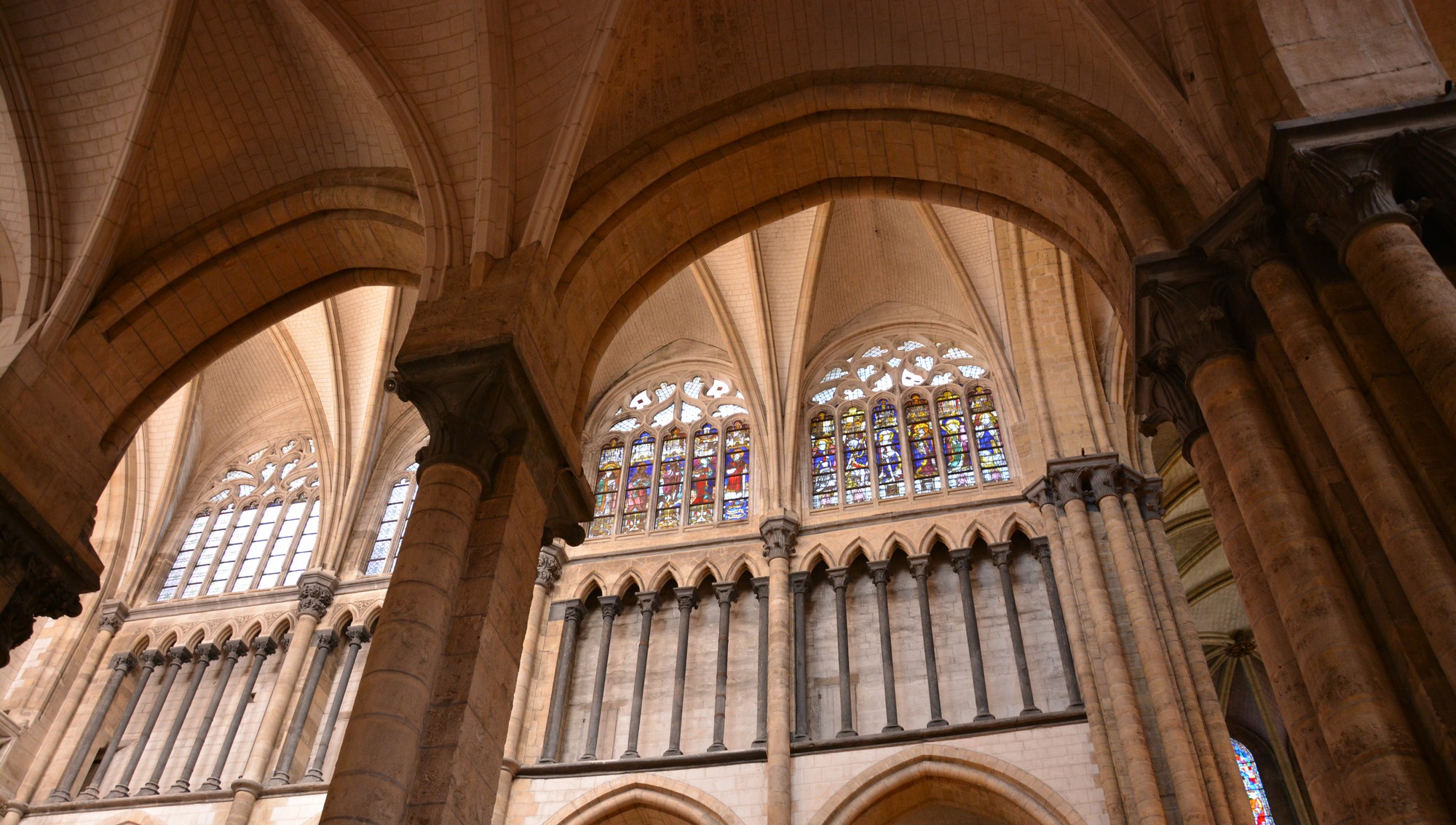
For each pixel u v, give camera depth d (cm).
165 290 1426
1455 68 1183
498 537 1033
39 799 2169
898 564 2125
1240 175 980
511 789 1928
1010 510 2083
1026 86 1254
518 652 1049
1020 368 2225
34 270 1341
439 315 1143
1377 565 741
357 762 847
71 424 1334
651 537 2278
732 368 2559
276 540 2597
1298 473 832
